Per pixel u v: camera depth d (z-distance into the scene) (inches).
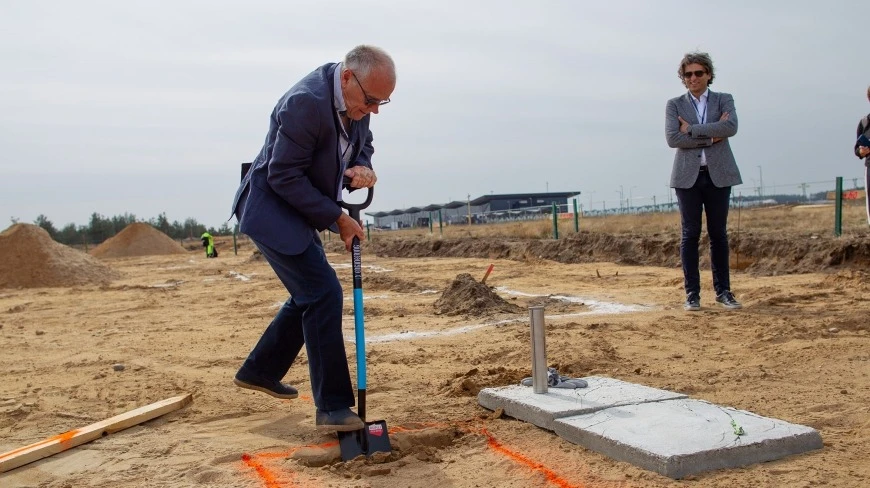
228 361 249.0
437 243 990.4
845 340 222.2
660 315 301.0
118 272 855.1
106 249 1795.0
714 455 120.3
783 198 1197.7
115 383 215.6
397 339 279.0
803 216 818.2
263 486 124.2
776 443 125.1
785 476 116.8
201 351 274.5
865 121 315.6
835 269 455.8
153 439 155.2
